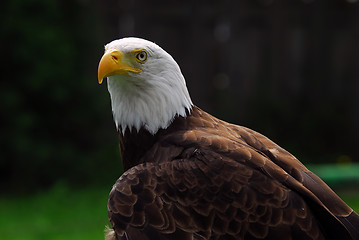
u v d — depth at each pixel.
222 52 29.48
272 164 8.44
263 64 29.52
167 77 9.23
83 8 25.62
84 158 25.00
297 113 29.00
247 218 8.12
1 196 23.19
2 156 23.73
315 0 29.30
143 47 9.10
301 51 29.52
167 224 8.42
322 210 8.02
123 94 9.38
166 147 8.99
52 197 22.28
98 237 18.06
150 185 8.62
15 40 23.89
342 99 29.44
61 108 24.67
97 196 22.66
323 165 26.67
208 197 8.31
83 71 25.27
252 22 29.36
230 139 8.89
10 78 24.03
